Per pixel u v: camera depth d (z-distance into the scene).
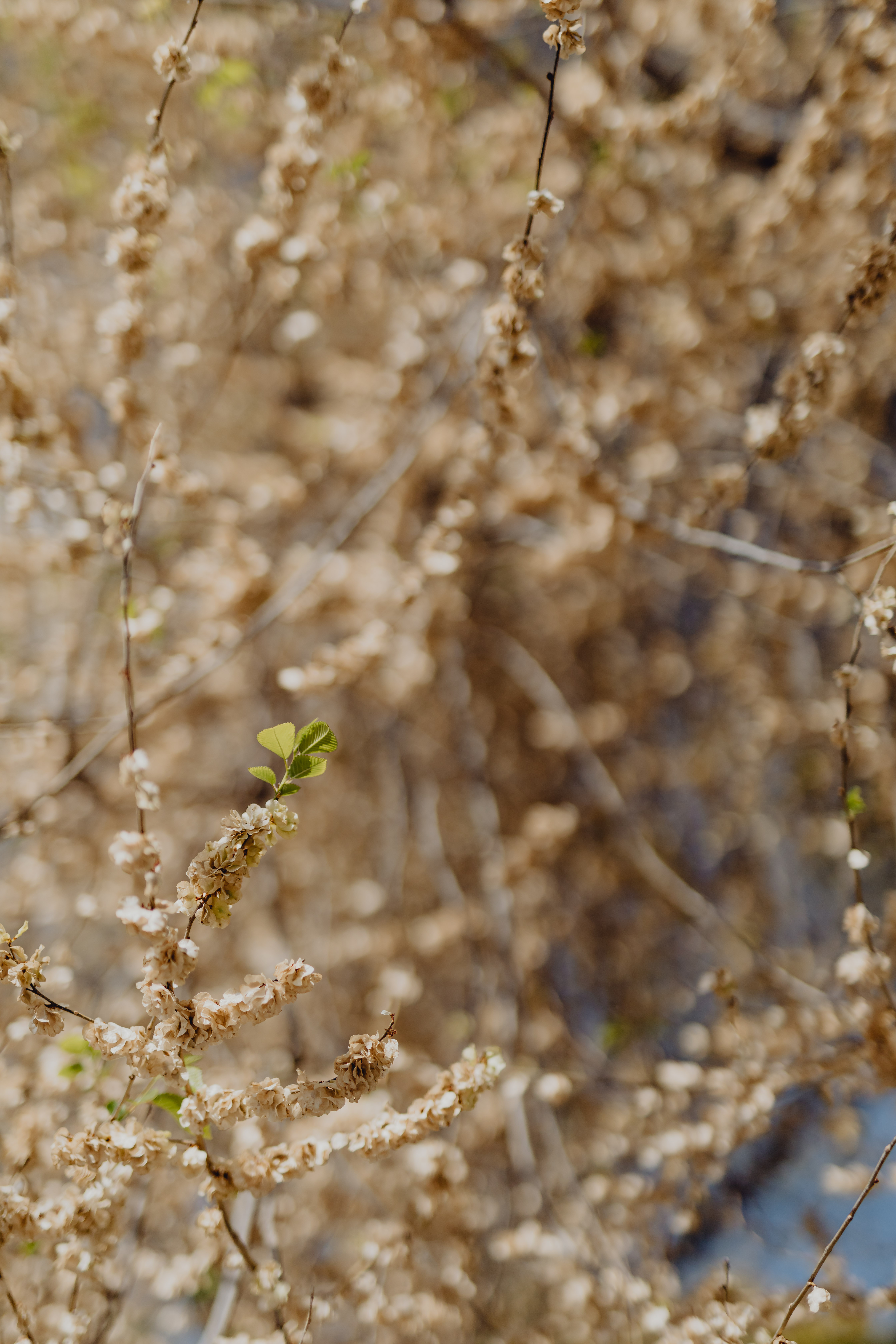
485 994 2.18
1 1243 1.35
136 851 1.29
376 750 2.93
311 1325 1.51
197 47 1.89
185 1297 1.87
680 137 1.94
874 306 1.46
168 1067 1.31
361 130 1.92
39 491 1.63
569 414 1.91
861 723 2.15
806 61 2.19
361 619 2.24
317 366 3.03
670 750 3.11
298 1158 1.33
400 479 2.43
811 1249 1.78
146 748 2.35
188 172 2.22
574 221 2.07
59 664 2.27
